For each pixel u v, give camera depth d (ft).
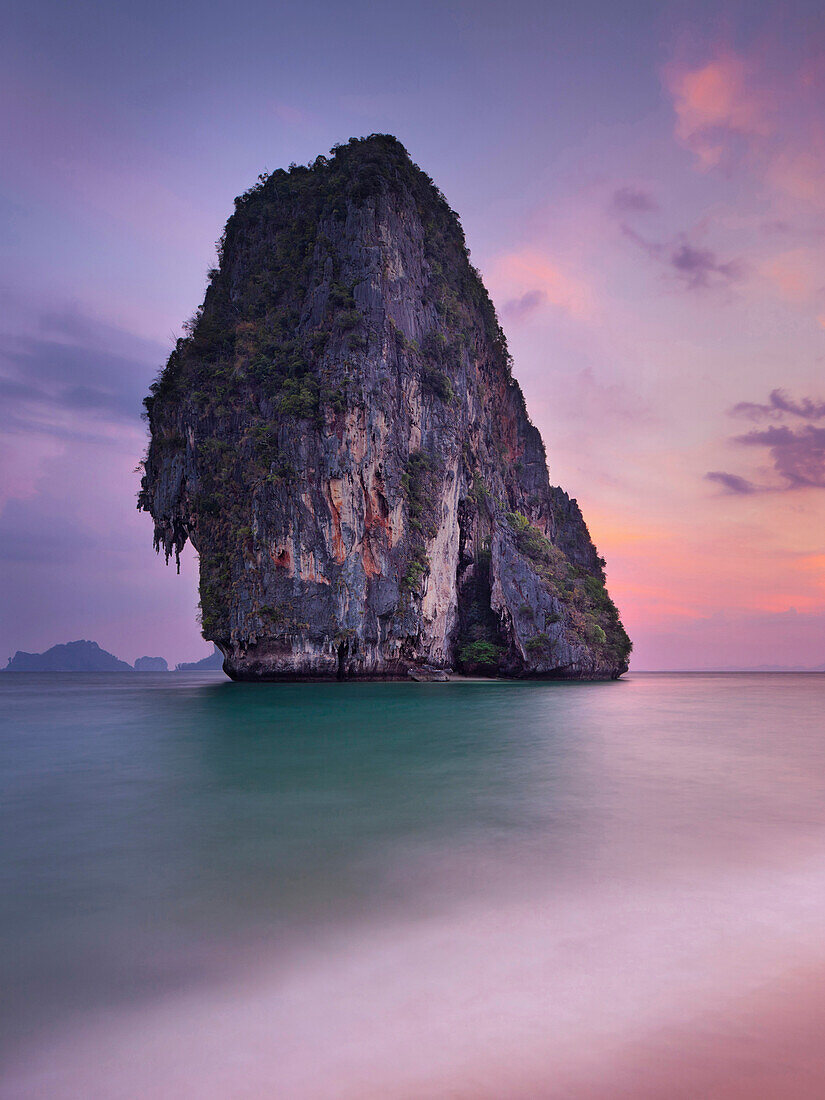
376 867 28.37
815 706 124.77
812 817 36.65
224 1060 15.10
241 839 32.83
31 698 137.28
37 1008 17.47
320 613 161.68
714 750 62.39
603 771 51.19
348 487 165.89
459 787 44.96
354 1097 13.62
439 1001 17.42
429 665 183.73
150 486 184.03
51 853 30.73
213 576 166.20
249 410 175.22
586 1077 14.07
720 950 20.26
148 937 21.72
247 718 88.63
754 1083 13.73
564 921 22.56
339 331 174.91
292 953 20.39
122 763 54.75
